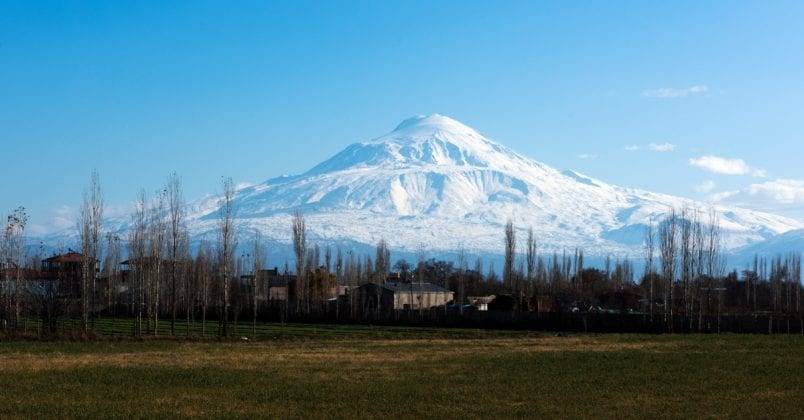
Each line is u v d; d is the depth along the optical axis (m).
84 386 53.50
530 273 173.25
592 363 69.69
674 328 124.38
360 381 57.38
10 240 103.25
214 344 87.50
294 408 46.25
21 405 46.25
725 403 48.81
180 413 44.38
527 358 74.00
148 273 116.62
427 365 67.81
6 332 90.69
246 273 190.75
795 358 74.19
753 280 194.75
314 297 165.88
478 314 140.38
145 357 71.56
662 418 43.75
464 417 43.84
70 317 111.94
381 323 148.25
